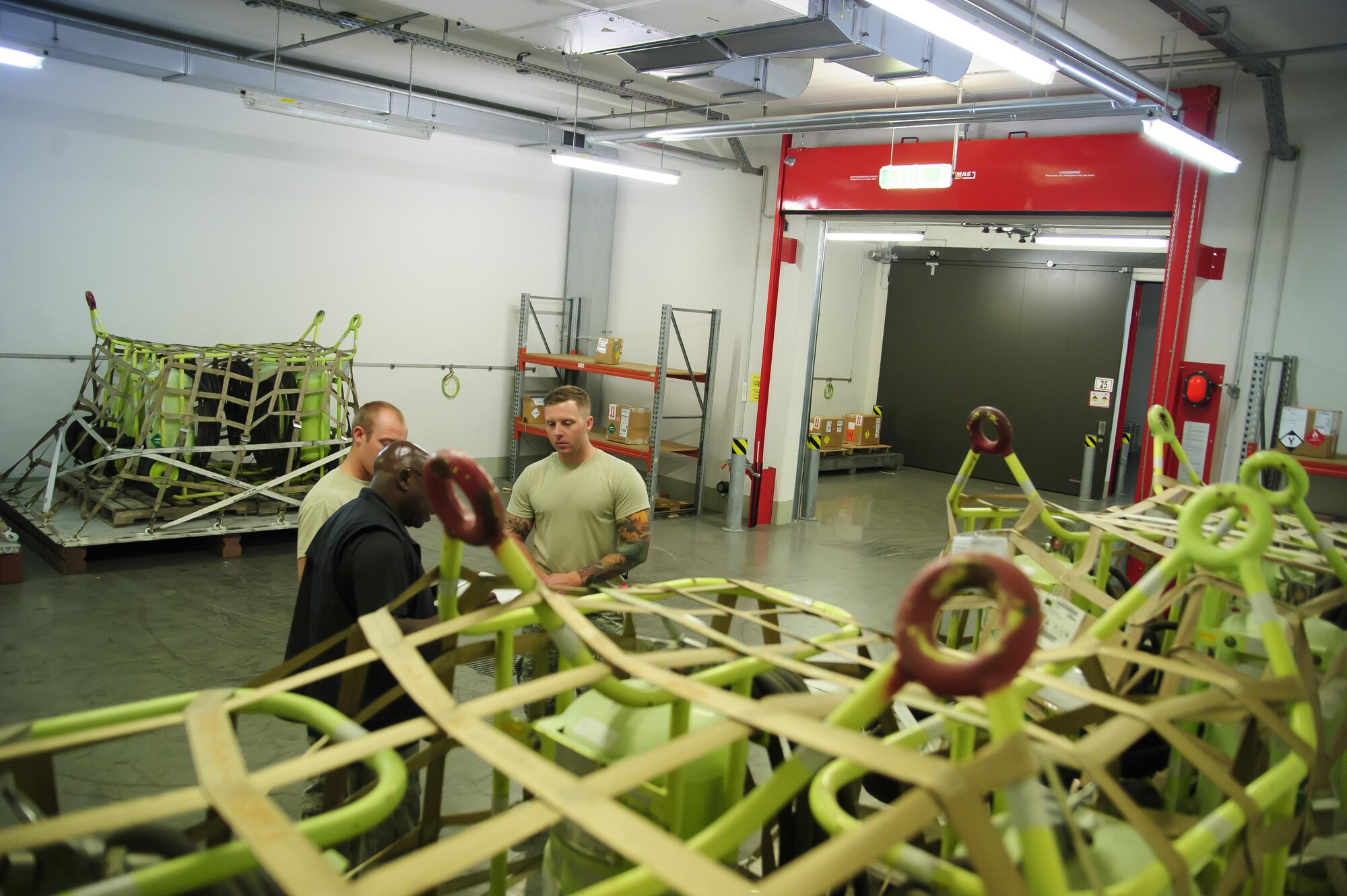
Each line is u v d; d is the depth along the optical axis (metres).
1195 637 2.03
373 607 2.13
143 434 5.47
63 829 0.90
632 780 1.03
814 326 8.00
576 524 3.16
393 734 1.15
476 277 8.88
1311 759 1.35
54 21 5.77
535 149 9.02
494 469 9.37
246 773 1.03
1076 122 5.93
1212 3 4.30
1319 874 1.84
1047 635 2.30
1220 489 1.43
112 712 1.22
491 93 7.87
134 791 3.07
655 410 7.73
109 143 6.67
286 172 7.56
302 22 6.05
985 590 0.96
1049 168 5.89
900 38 4.26
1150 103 4.41
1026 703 2.12
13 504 5.96
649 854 0.90
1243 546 1.38
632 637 1.97
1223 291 5.41
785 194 7.49
